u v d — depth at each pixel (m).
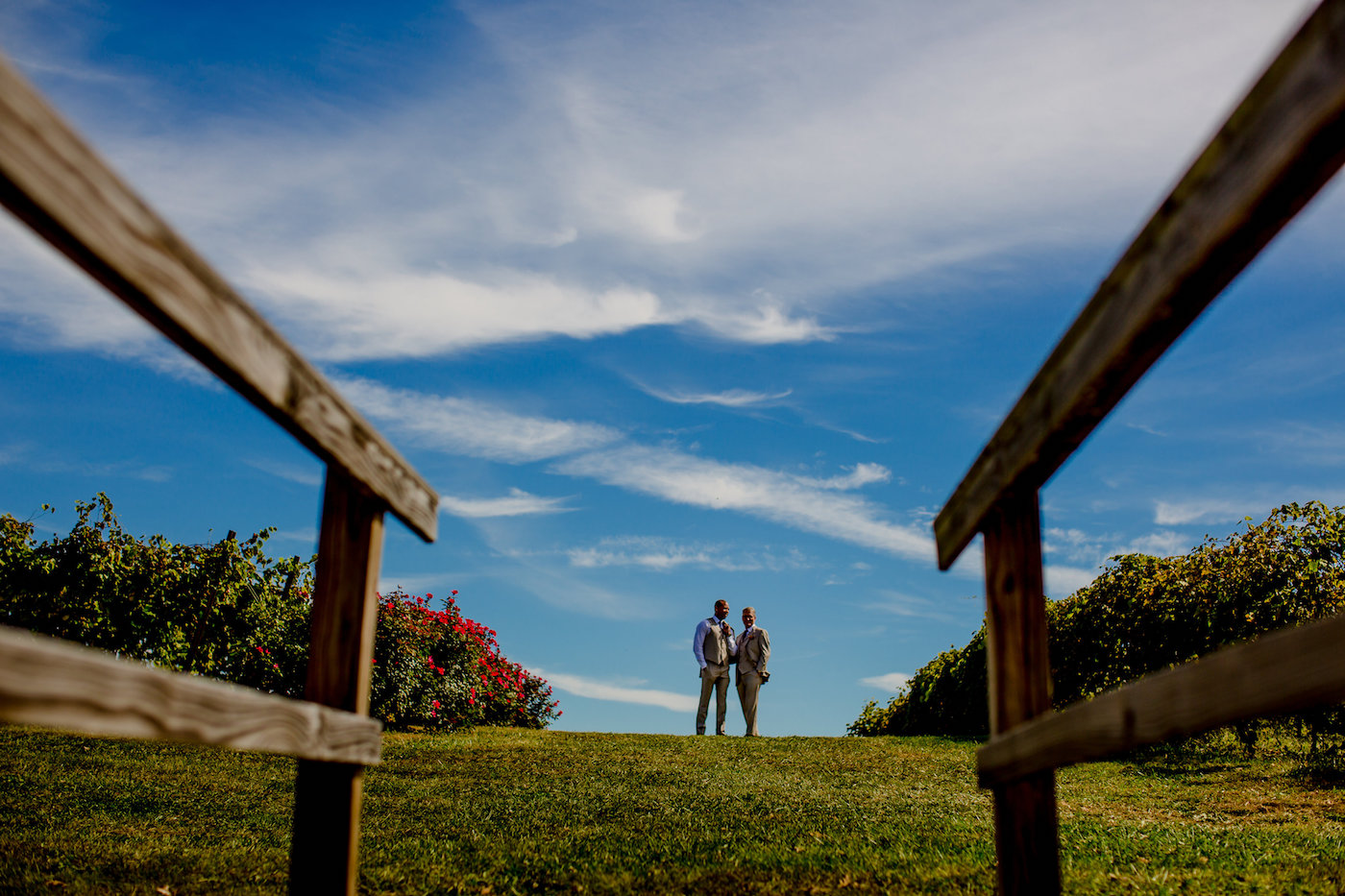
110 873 4.45
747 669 13.81
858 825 6.05
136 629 12.80
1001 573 2.71
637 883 4.42
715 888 4.31
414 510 3.01
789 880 4.46
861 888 4.28
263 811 6.32
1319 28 1.17
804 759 9.83
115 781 7.20
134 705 1.51
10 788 6.66
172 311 1.58
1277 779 7.82
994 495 2.63
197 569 13.15
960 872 4.52
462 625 13.12
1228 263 1.47
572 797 7.26
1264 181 1.29
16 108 1.23
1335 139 1.19
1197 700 1.65
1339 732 8.43
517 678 15.52
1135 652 10.52
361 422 2.51
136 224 1.50
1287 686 1.40
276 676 13.38
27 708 1.26
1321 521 9.11
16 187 1.23
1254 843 5.20
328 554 2.69
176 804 6.47
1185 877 4.32
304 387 2.13
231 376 1.82
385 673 11.87
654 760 9.63
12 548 12.30
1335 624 1.29
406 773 8.46
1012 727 2.64
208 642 13.17
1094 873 4.47
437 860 4.93
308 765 2.60
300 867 2.53
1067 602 11.61
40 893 4.07
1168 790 7.55
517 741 11.02
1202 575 9.83
